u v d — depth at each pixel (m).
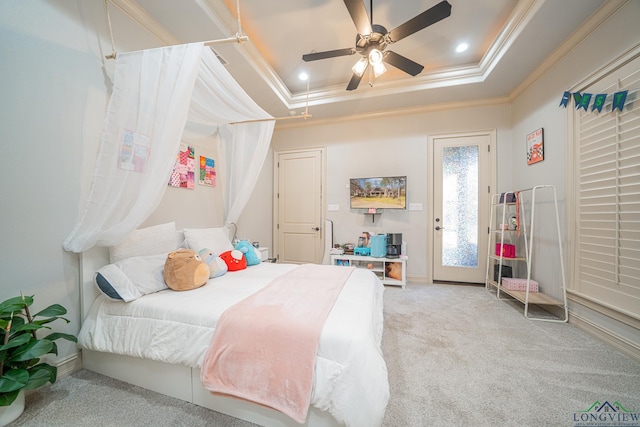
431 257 3.84
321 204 4.38
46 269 1.51
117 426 1.21
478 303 2.90
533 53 2.57
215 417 1.27
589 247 2.17
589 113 2.18
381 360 1.09
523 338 2.06
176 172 2.47
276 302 1.44
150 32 2.15
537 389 1.45
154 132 1.57
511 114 3.53
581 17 2.09
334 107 3.85
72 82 1.63
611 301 1.94
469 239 3.74
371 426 0.97
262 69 2.96
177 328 1.34
